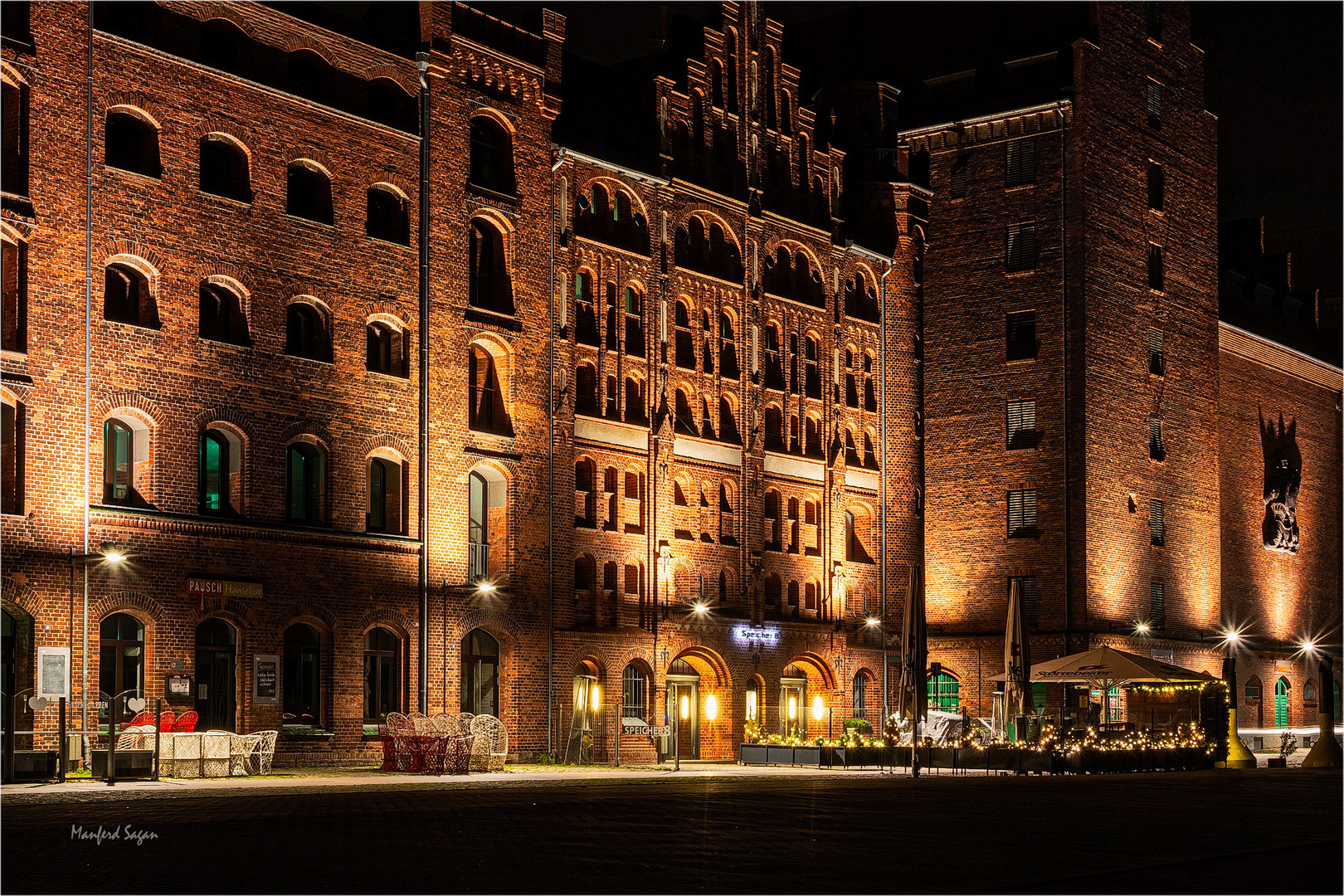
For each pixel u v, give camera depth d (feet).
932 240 198.80
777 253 174.60
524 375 142.41
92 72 111.55
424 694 130.93
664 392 156.97
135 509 111.45
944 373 196.95
